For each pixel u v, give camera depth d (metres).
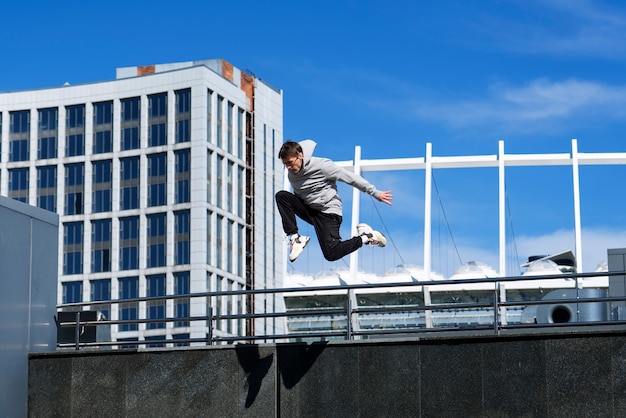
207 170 108.75
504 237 74.50
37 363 21.45
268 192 118.94
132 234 109.06
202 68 109.62
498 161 79.69
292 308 85.81
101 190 110.75
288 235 16.38
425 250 75.31
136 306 107.38
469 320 68.56
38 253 22.12
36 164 112.62
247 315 20.39
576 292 30.92
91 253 109.62
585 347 18.19
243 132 115.56
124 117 111.69
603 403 17.94
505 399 18.52
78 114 113.06
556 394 18.20
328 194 16.17
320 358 19.77
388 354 19.36
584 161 80.12
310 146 16.02
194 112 109.12
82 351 21.14
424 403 18.98
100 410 20.89
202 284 105.62
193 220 107.00
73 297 109.12
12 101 114.31
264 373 19.97
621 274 18.30
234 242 111.62
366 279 87.25
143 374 20.75
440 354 19.06
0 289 20.92
